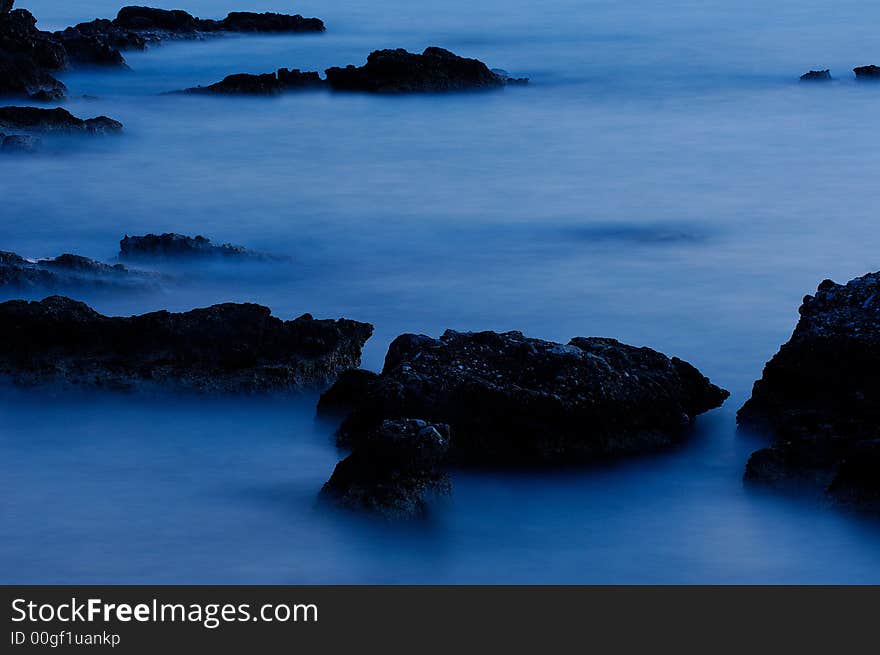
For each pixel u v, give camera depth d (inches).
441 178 1612.9
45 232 1316.4
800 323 732.0
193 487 671.1
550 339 948.6
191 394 752.3
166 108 2027.6
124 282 971.9
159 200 1461.6
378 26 3154.5
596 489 671.8
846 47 2815.0
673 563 610.9
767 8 3469.5
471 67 2194.9
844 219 1387.8
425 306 1031.0
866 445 622.5
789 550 619.8
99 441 717.3
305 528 627.2
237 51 2664.9
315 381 767.7
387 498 619.2
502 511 648.4
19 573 596.1
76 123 1721.2
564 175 1641.2
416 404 687.1
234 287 1050.1
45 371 755.4
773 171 1667.1
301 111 2028.8
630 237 1293.1
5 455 704.4
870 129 1957.4
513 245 1258.0
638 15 3356.3
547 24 3206.2
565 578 600.1
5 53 2060.8
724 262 1188.5
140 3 3587.6
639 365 719.1
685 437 719.7
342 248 1240.2
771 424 714.2
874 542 614.9
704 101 2202.3
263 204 1453.0
